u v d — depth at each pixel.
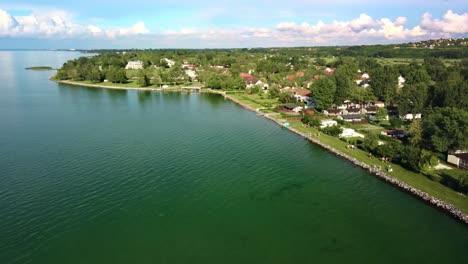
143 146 93.62
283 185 70.69
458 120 81.56
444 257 47.94
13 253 47.19
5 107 152.12
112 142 96.88
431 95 121.38
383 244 50.88
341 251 49.03
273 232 53.56
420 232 53.97
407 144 94.88
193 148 93.12
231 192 66.75
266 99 184.75
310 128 118.06
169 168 77.75
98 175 72.81
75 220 55.44
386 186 70.81
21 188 65.88
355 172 78.31
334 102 144.50
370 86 161.75
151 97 195.88
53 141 97.25
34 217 55.91
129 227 53.97
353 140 100.69
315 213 59.59
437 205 60.88
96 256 47.00
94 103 169.25
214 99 191.62
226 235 52.50
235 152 90.75
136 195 64.31
